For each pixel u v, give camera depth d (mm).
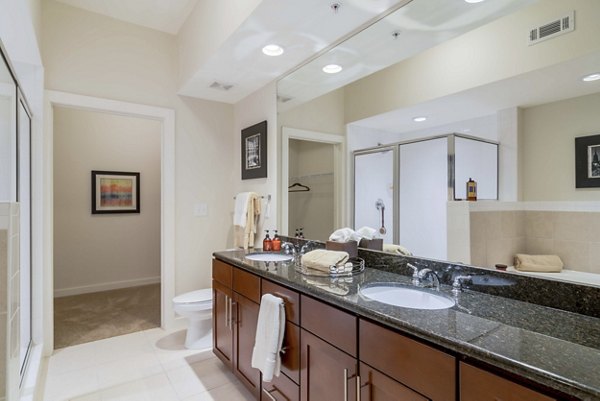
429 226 1662
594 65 1122
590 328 1020
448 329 1009
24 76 2434
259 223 2982
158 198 4750
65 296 4070
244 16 1862
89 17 2725
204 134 3279
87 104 2686
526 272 1283
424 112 1693
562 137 1193
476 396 888
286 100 2654
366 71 2004
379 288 1562
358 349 1252
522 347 885
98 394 2086
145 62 2967
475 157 1465
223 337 2367
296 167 2562
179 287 3127
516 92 1329
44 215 2508
